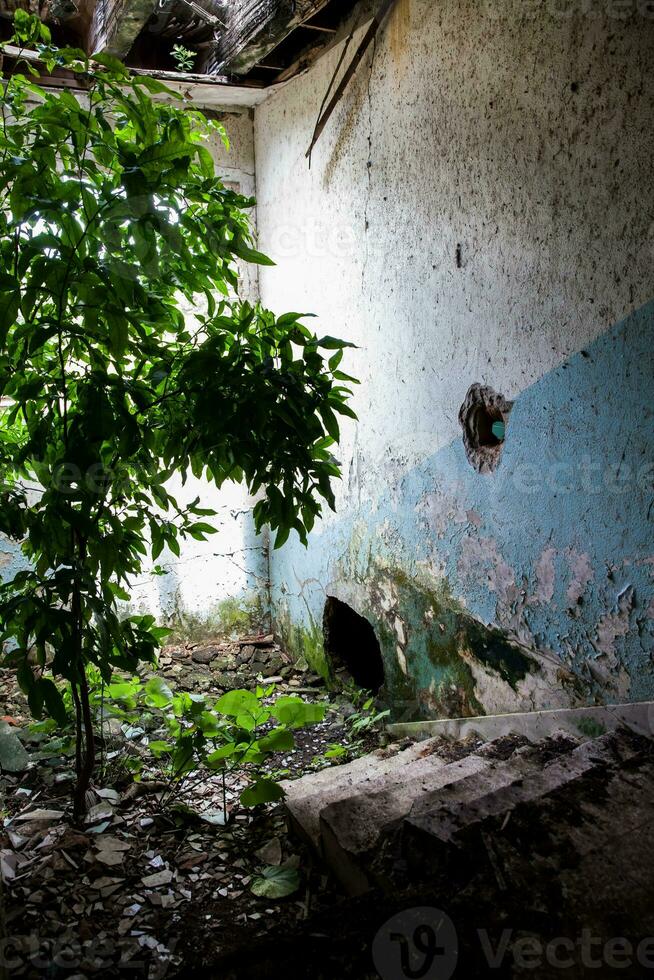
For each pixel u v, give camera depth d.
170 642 4.98
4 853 2.33
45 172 1.96
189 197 2.18
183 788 2.85
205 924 2.01
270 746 2.53
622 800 1.91
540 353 2.55
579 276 2.34
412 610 3.53
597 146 2.21
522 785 2.05
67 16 3.61
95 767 2.99
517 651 2.84
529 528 2.70
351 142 3.60
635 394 2.19
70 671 2.11
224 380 2.03
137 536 2.41
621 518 2.29
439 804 2.15
